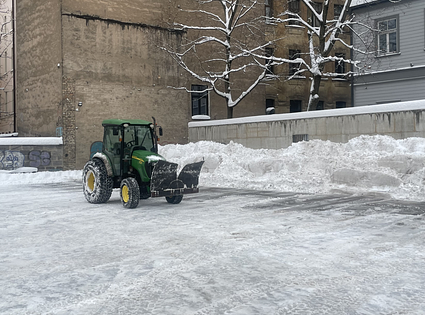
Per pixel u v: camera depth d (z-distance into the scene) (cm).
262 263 614
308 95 3412
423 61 2741
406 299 467
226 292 495
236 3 2761
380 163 1443
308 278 543
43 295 495
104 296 488
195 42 2738
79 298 483
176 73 2888
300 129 2148
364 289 500
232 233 825
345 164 1517
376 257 639
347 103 3588
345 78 3544
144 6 2764
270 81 3253
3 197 1502
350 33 3173
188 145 2216
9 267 616
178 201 1274
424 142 1509
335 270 576
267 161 1786
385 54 2916
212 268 593
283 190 1570
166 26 2845
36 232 873
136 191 1191
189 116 2931
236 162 1928
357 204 1188
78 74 2541
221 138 2594
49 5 2589
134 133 1302
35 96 2723
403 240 747
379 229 845
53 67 2562
